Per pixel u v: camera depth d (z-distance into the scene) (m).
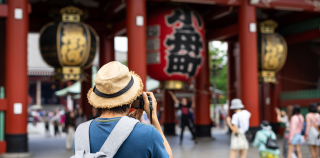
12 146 12.75
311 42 23.59
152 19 15.39
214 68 32.56
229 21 21.36
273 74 18.19
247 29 15.88
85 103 20.22
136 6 14.29
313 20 20.20
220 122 33.66
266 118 22.48
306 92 20.36
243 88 15.76
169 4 15.59
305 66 23.34
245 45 15.84
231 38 21.30
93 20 18.80
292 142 10.20
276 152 8.54
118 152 2.36
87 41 14.90
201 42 15.58
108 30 18.94
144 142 2.38
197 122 19.97
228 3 15.73
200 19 15.80
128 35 14.31
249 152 13.66
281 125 21.92
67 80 15.02
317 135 10.27
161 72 15.25
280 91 22.33
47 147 16.53
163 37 15.08
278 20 22.23
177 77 15.38
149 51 15.40
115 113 2.55
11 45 12.95
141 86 2.65
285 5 16.44
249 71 15.72
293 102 21.00
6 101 12.94
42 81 61.94
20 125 12.90
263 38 17.62
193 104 18.30
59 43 14.57
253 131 15.52
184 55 15.06
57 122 24.19
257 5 16.08
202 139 19.08
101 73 2.54
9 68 12.95
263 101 22.89
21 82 12.98
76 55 14.79
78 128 2.56
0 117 12.95
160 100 35.44
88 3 18.77
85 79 15.70
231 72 23.73
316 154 10.42
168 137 20.81
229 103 23.70
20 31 13.03
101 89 2.52
